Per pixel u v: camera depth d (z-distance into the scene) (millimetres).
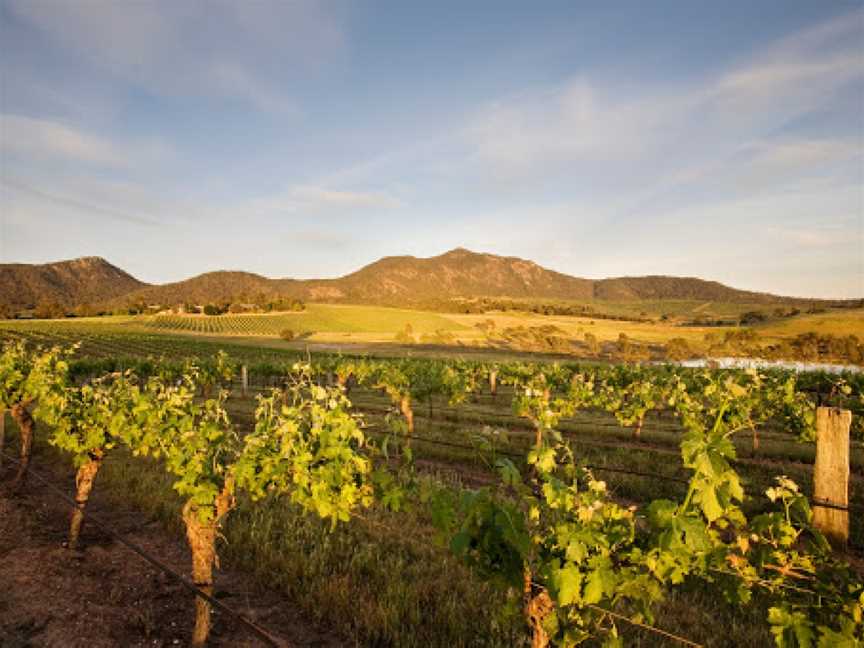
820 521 6781
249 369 32781
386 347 91812
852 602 3105
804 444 14234
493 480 10164
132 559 6777
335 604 5461
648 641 4832
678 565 3250
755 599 5547
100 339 78062
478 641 4805
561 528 3309
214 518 5305
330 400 5023
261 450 5160
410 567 6176
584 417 20141
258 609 5633
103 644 4930
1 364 9875
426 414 19844
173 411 6398
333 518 4965
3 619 5246
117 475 9984
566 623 3518
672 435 15469
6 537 7172
